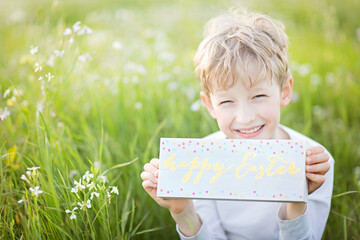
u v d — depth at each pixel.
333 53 4.56
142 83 3.44
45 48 2.62
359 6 5.93
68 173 2.17
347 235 2.12
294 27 5.60
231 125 1.79
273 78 1.78
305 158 1.54
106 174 2.26
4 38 5.23
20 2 7.08
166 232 2.31
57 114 2.64
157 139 2.84
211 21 2.32
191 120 3.14
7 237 1.93
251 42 1.78
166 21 5.96
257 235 2.02
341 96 3.68
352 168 2.75
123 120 2.99
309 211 1.86
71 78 2.92
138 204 2.28
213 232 2.01
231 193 1.55
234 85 1.73
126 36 4.59
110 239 1.97
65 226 1.92
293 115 3.41
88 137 2.57
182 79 3.73
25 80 3.12
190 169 1.59
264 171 1.55
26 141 2.21
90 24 5.63
